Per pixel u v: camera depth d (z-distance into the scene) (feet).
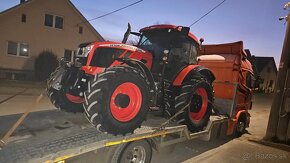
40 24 63.00
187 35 16.10
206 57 23.17
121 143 10.84
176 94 15.33
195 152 17.79
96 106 10.17
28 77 62.39
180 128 14.07
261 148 20.07
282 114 21.21
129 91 11.35
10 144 9.35
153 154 16.35
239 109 23.11
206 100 16.88
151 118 15.33
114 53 12.96
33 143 9.53
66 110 14.79
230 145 20.42
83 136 10.59
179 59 16.71
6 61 59.47
